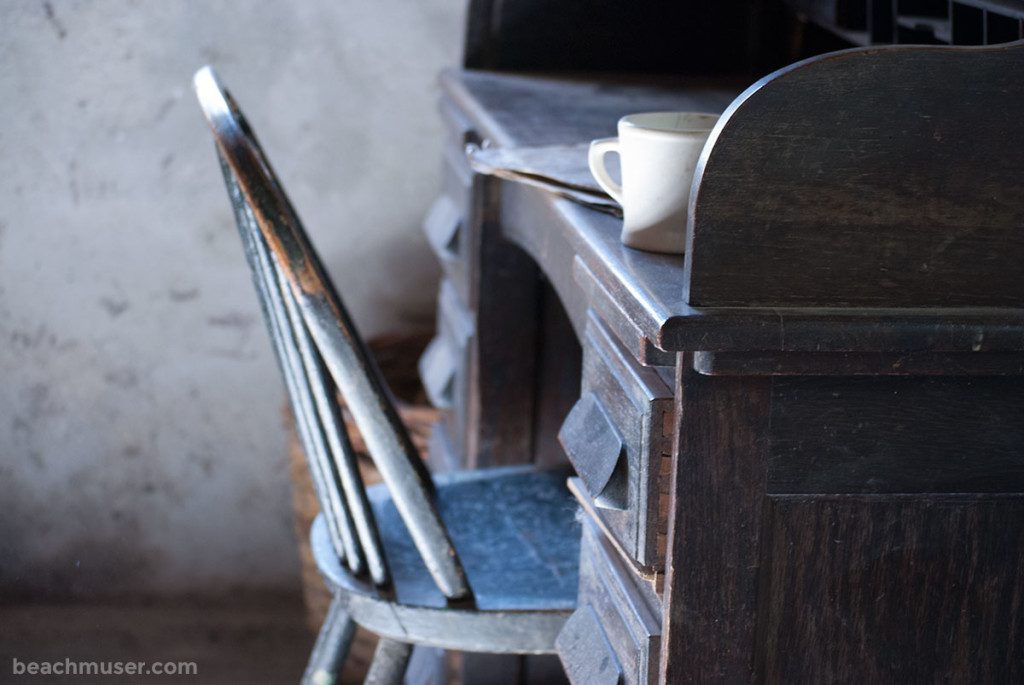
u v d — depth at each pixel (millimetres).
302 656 2473
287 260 1021
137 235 2492
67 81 2395
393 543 1234
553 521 1308
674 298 733
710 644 781
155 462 2617
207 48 2418
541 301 1729
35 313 2506
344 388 1046
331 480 1139
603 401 906
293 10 2414
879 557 782
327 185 2520
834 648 794
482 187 1669
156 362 2564
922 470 771
